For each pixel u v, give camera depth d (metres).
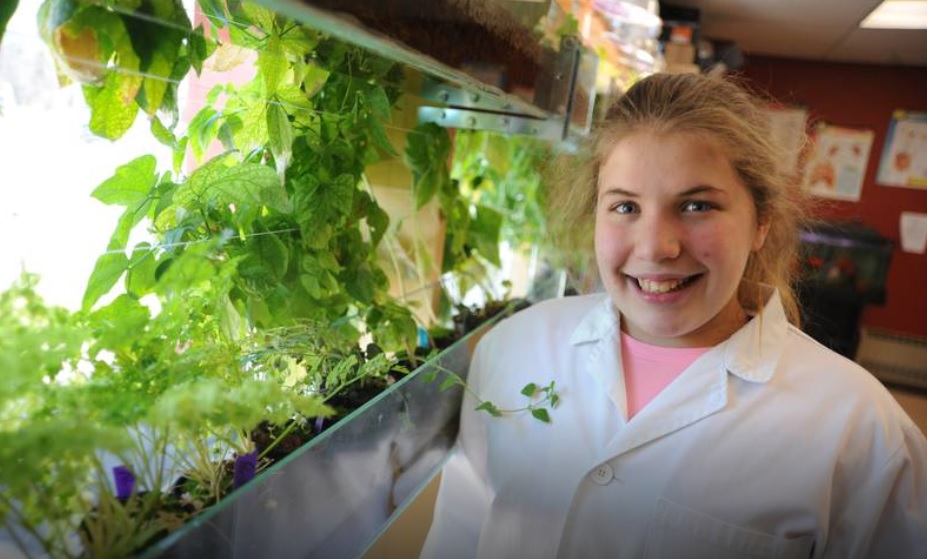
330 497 0.63
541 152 1.63
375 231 1.03
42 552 0.49
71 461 0.41
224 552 0.48
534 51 0.94
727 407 0.76
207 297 0.63
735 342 0.80
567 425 0.84
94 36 0.52
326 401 0.76
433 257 1.34
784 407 0.74
